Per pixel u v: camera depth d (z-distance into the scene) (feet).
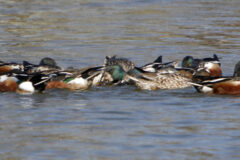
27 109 43.09
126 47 75.20
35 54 70.69
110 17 98.53
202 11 103.55
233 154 32.09
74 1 117.08
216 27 88.43
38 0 118.01
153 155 31.96
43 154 32.17
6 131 36.68
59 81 52.90
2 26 89.86
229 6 109.70
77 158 31.50
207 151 32.63
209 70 61.26
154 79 52.44
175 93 50.19
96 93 50.57
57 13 102.42
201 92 50.29
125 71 56.59
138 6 110.63
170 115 41.01
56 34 84.12
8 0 117.08
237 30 85.97
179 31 85.81
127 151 32.65
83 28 88.89
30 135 35.76
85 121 39.32
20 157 31.65
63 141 34.50
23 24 91.91
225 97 47.83
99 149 33.01
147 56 69.72
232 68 63.82
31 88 50.34
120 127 37.70
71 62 66.03
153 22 93.30
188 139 34.94
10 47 74.79
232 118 39.86
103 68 55.16
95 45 76.54
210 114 41.19
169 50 73.36
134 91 51.57
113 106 44.21
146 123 38.70
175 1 117.08
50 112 42.09
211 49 73.56
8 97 48.34
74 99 47.39
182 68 59.06
